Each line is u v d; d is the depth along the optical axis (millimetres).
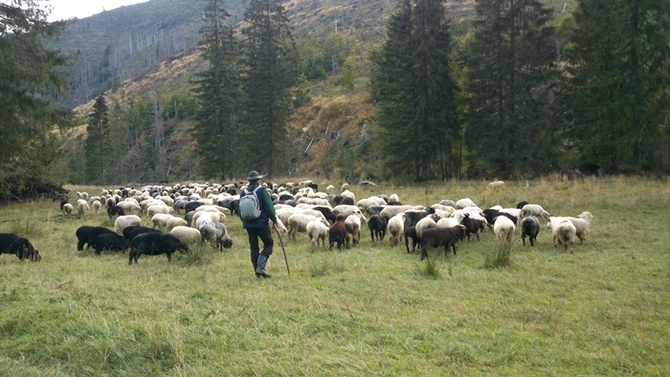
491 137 33938
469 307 6832
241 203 8805
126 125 94875
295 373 4590
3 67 21719
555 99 34594
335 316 6332
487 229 15344
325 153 63938
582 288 7996
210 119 47250
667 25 26906
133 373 4695
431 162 37188
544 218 16062
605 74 29062
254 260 9055
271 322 6031
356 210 17438
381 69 38719
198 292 7582
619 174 28656
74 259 11367
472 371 4711
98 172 69438
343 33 128125
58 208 25469
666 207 17172
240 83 48781
